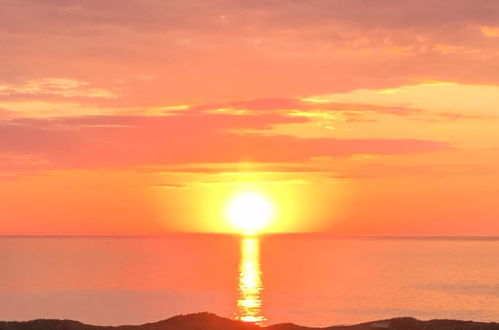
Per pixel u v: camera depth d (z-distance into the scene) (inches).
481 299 6692.9
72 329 2402.8
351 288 7824.8
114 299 6545.3
